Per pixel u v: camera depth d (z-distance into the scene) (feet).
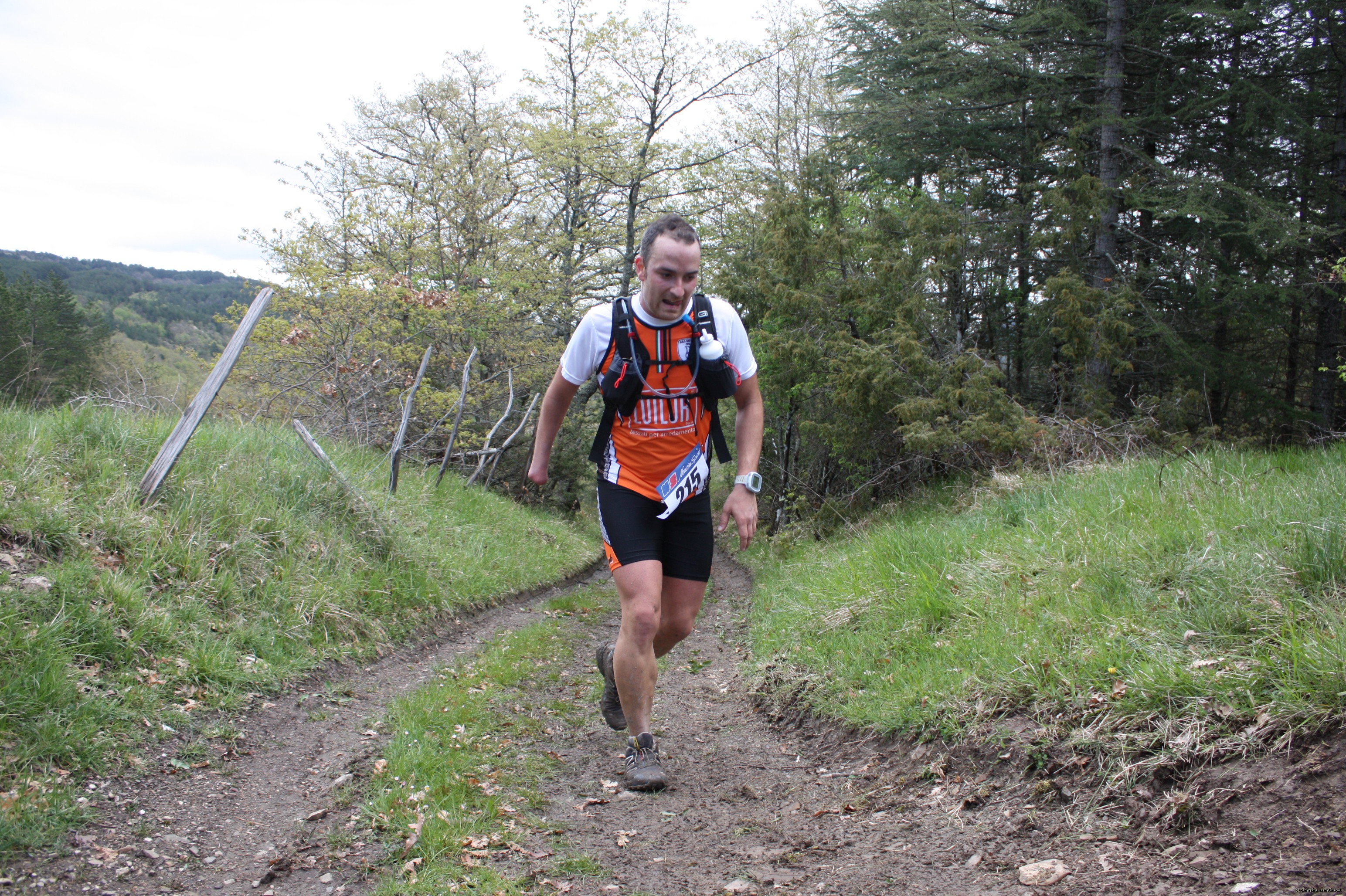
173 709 11.63
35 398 20.22
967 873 6.97
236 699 12.74
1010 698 9.96
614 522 9.87
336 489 22.30
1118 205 42.91
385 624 18.95
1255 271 43.86
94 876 7.51
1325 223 43.75
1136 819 7.28
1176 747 7.76
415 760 10.57
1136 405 32.81
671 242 8.88
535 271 64.39
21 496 14.32
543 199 72.90
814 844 8.16
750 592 32.30
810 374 37.55
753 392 10.30
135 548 14.83
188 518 16.63
